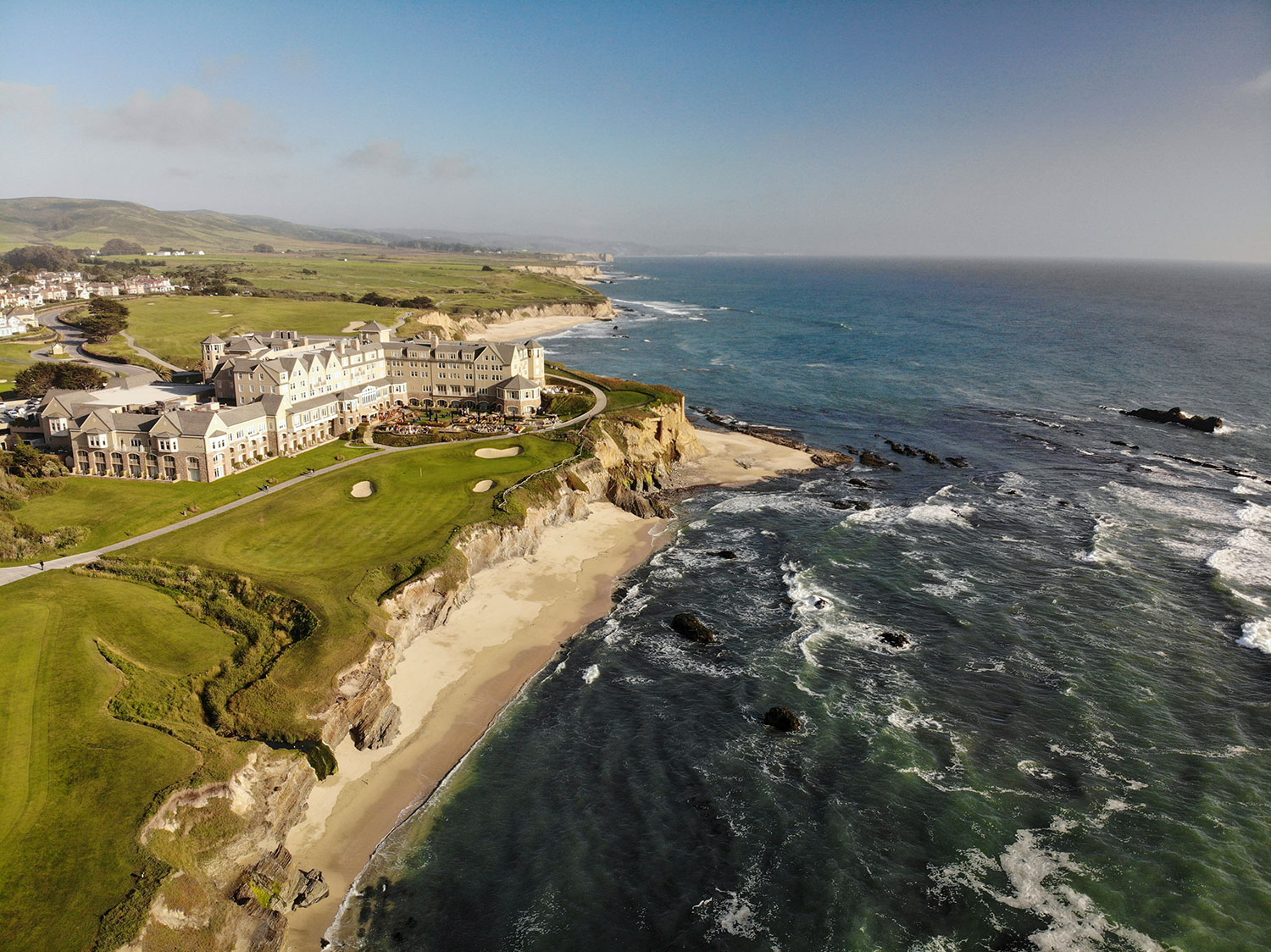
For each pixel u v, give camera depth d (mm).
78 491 85250
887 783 49594
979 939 38750
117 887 37156
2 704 48844
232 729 50938
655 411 121000
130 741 46281
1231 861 42906
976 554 83188
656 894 42125
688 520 96125
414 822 47375
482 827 46969
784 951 38531
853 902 41062
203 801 43094
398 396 134125
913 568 79938
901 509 97312
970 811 47000
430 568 70500
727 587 77938
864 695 59094
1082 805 47281
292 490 87688
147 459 89938
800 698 59000
